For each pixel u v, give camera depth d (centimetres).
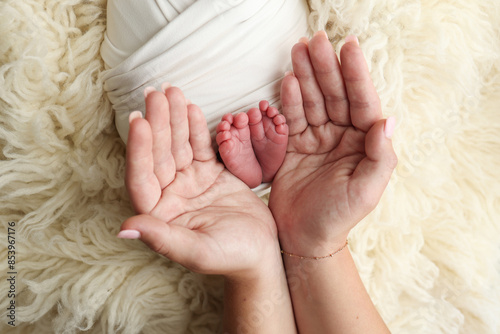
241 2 61
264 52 65
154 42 61
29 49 65
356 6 71
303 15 71
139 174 50
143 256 71
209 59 62
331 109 64
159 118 51
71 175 71
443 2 80
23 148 67
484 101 87
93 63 69
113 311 68
